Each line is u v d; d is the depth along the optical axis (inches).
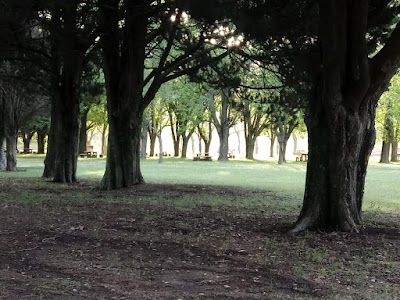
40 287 214.7
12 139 1091.9
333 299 208.2
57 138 782.5
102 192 609.3
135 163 681.6
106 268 250.2
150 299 201.3
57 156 774.5
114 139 657.6
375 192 721.0
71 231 343.0
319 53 361.7
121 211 446.9
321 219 358.3
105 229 354.3
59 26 538.0
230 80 601.6
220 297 207.3
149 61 1248.2
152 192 616.1
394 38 345.1
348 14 337.7
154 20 629.6
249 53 544.4
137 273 242.7
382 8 394.0
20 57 691.4
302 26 382.9
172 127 2357.3
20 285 216.8
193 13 397.1
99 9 546.3
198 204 514.3
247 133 2153.1
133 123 659.4
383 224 397.7
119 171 659.4
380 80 350.9
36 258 267.6
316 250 300.7
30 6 466.6
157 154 2625.5
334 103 342.3
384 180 986.1
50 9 481.7
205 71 629.3
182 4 396.5
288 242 321.4
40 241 310.3
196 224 386.6
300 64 393.4
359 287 229.1
